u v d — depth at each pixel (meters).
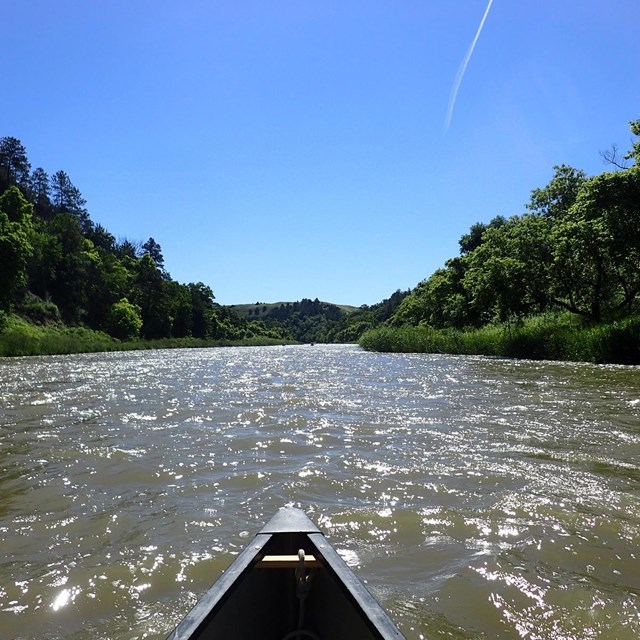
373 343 49.28
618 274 28.62
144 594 3.39
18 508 5.07
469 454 6.81
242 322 153.38
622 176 23.42
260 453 7.05
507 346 29.81
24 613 3.19
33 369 24.86
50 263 75.56
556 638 2.87
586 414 9.70
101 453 7.11
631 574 3.57
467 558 3.82
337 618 2.59
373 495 5.25
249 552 2.80
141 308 92.44
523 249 30.84
